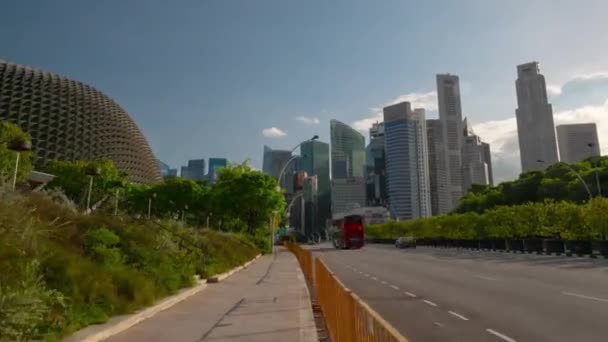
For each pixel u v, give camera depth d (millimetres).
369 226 153625
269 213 67500
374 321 4562
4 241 9328
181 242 24016
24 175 45625
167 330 9938
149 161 180375
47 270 9828
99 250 13234
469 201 111500
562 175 86000
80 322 9328
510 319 11469
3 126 51969
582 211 42219
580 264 31109
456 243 79750
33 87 146625
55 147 142875
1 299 7258
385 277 24797
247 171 69938
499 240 61438
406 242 79062
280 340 8969
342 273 28172
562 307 13062
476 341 9234
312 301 16234
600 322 10656
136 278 13148
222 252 30969
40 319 7801
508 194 94062
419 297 16281
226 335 9430
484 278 22562
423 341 9336
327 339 9852
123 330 9875
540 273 24562
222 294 16969
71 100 153375
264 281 22594
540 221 52375
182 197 90312
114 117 165000
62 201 17375
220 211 68375
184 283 18047
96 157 153250
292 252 68938
